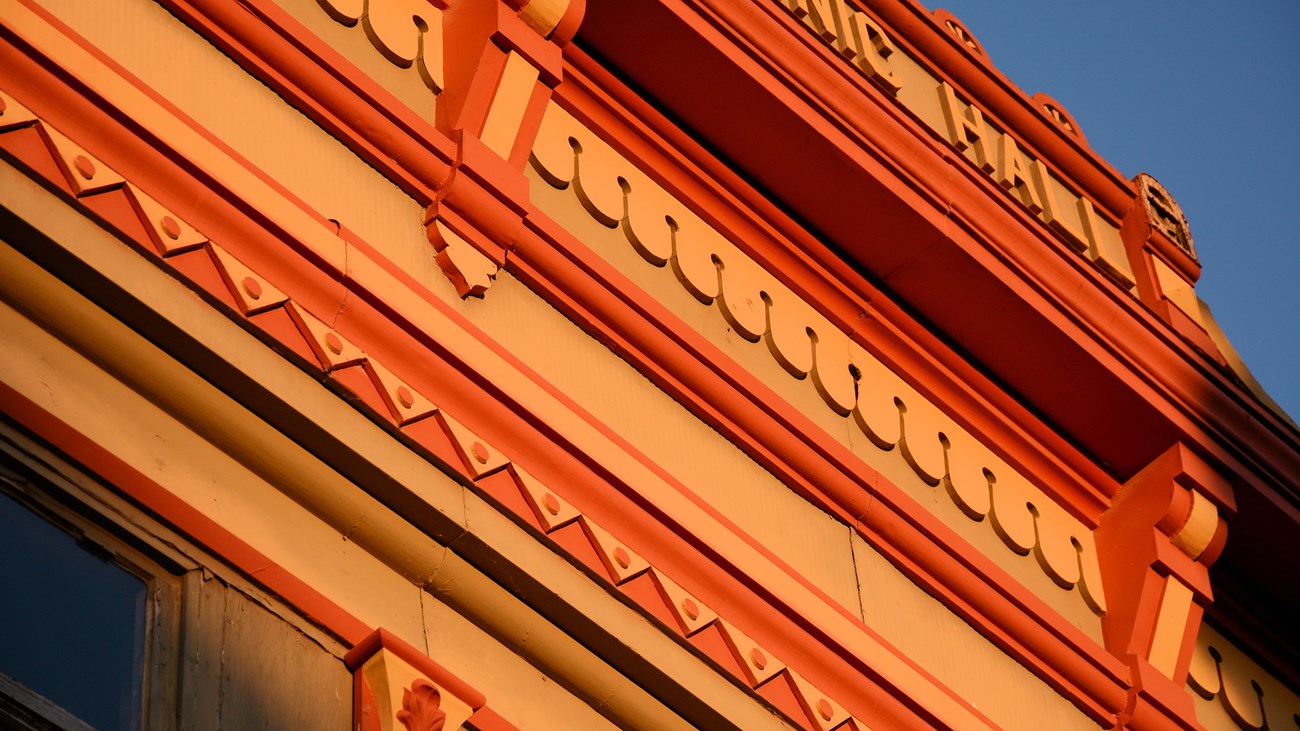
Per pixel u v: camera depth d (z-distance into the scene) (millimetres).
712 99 9938
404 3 9234
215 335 7477
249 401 7520
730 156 10117
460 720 7445
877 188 10164
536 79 9227
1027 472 10766
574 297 8992
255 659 7113
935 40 11430
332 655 7387
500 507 8055
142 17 8039
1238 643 11539
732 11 9930
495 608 7934
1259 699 11406
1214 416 11031
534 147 9367
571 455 8352
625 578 8289
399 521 7781
